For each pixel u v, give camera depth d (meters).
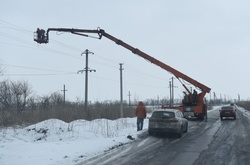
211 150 14.38
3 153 12.23
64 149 13.93
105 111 35.41
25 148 13.60
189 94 36.38
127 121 29.19
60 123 21.56
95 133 20.44
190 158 12.30
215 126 28.69
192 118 39.56
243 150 14.34
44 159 11.65
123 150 14.38
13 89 51.62
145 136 20.05
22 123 25.69
